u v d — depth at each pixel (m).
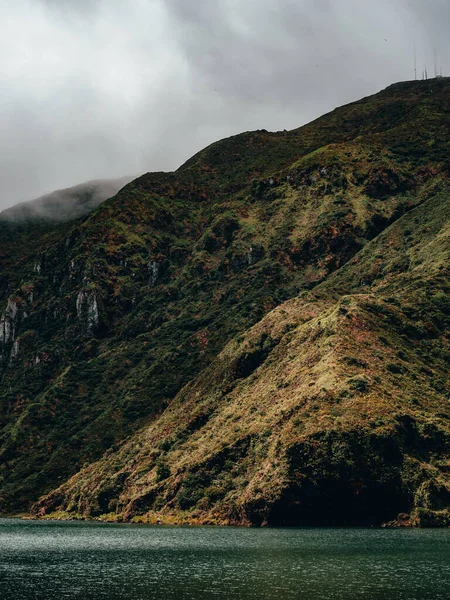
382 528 126.75
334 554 96.50
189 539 117.56
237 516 140.25
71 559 98.38
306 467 133.50
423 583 78.00
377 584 77.56
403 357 168.50
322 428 137.25
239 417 167.62
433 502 128.88
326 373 155.25
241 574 84.25
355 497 130.25
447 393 158.62
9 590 76.88
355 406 142.00
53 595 74.19
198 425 180.75
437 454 137.62
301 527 130.00
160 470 167.88
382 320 181.00
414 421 141.62
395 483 131.50
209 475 154.75
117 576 84.38
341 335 169.62
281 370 174.88
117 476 181.50
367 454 133.12
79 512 186.12
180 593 74.31
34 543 118.62
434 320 185.50
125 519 164.38
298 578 81.19
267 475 137.75
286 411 150.00
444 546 102.81
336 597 71.75
